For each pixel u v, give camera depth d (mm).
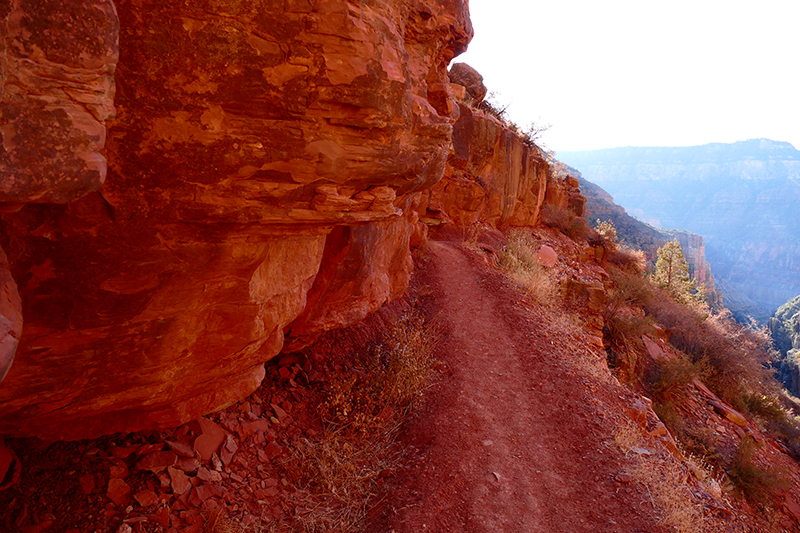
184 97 2436
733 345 18688
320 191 2975
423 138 3746
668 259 34062
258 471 5000
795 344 62625
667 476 6156
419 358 7703
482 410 6855
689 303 27578
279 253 3631
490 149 17188
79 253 2406
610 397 7973
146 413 3756
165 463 4281
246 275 3215
